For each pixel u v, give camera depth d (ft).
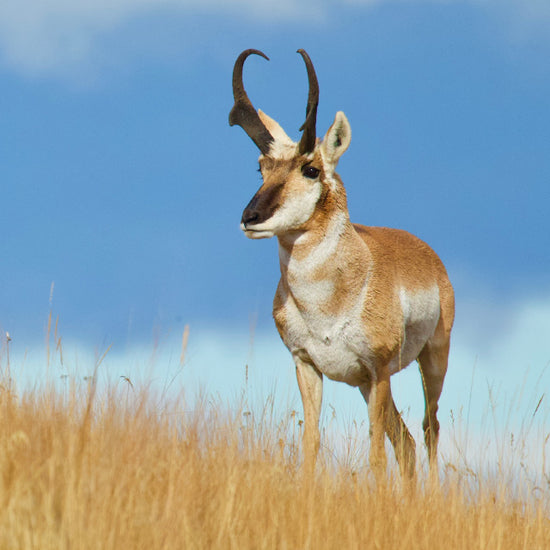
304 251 81.10
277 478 65.16
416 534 65.05
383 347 82.64
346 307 81.97
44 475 51.90
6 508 48.44
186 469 57.57
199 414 63.46
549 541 71.61
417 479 78.79
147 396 61.16
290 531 57.98
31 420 58.03
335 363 83.51
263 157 82.58
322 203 80.79
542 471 75.05
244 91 85.46
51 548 46.83
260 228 77.25
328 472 70.54
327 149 80.84
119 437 56.75
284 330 85.56
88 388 59.98
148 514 51.93
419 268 93.71
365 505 65.87
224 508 55.72
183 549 51.52
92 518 48.80
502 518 70.95
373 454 80.94
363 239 86.48
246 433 67.36
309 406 86.22
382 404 83.25
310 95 80.02
